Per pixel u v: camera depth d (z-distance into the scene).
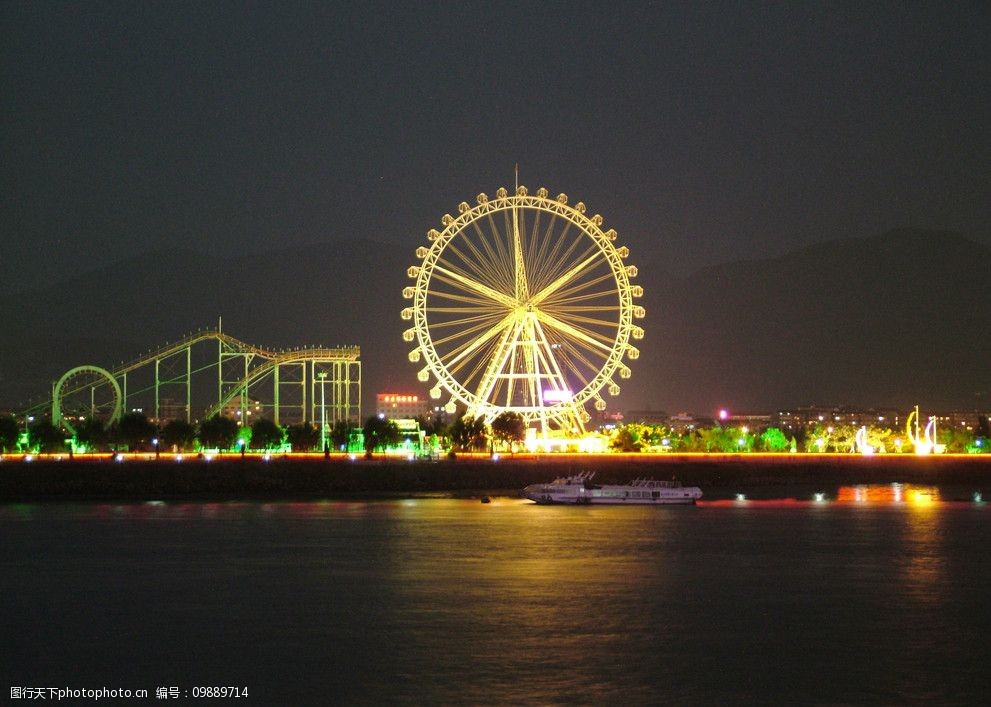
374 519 180.00
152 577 123.44
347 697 80.25
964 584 119.81
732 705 78.81
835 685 83.19
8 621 102.38
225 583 119.81
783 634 97.44
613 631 98.19
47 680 84.62
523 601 110.25
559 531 163.62
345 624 100.62
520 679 84.06
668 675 85.31
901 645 93.88
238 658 89.75
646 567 130.00
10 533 160.25
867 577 123.94
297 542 150.00
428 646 93.06
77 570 128.12
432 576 123.62
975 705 79.25
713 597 112.50
